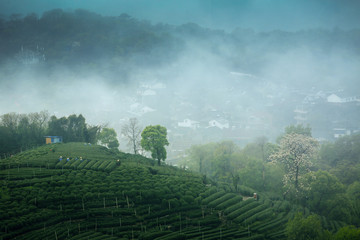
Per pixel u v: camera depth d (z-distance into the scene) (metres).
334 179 111.81
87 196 90.62
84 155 125.50
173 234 77.50
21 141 150.25
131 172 111.06
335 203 105.56
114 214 85.75
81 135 161.25
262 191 121.06
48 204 86.38
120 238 74.94
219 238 79.00
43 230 76.19
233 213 92.88
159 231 78.81
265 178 125.12
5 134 147.50
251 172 125.75
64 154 124.75
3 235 70.94
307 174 114.81
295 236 76.44
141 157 142.75
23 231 74.62
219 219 89.31
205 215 91.06
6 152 142.62
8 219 77.00
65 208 85.44
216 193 103.69
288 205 106.81
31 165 112.56
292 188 115.69
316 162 160.50
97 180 101.56
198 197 98.56
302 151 113.88
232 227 86.75
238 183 127.69
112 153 138.00
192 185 105.81
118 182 100.75
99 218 83.62
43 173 104.69
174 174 117.88
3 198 85.69
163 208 91.38
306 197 113.00
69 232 75.88
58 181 98.44
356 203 110.50
